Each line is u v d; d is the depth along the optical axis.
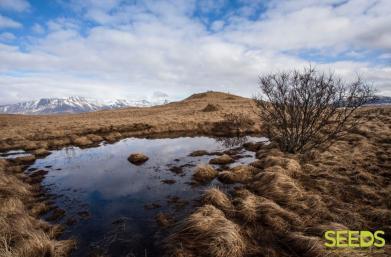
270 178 7.69
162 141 19.50
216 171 10.01
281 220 5.42
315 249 4.25
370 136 13.27
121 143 19.19
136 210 7.01
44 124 32.47
